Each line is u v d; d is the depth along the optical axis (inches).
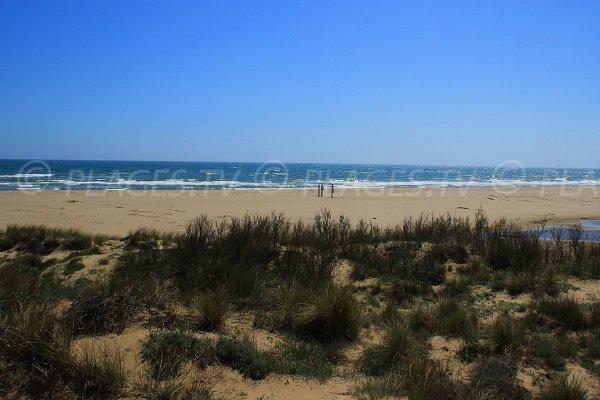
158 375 169.3
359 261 377.1
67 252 430.9
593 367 214.7
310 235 430.3
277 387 178.2
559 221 863.1
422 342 233.9
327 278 327.9
